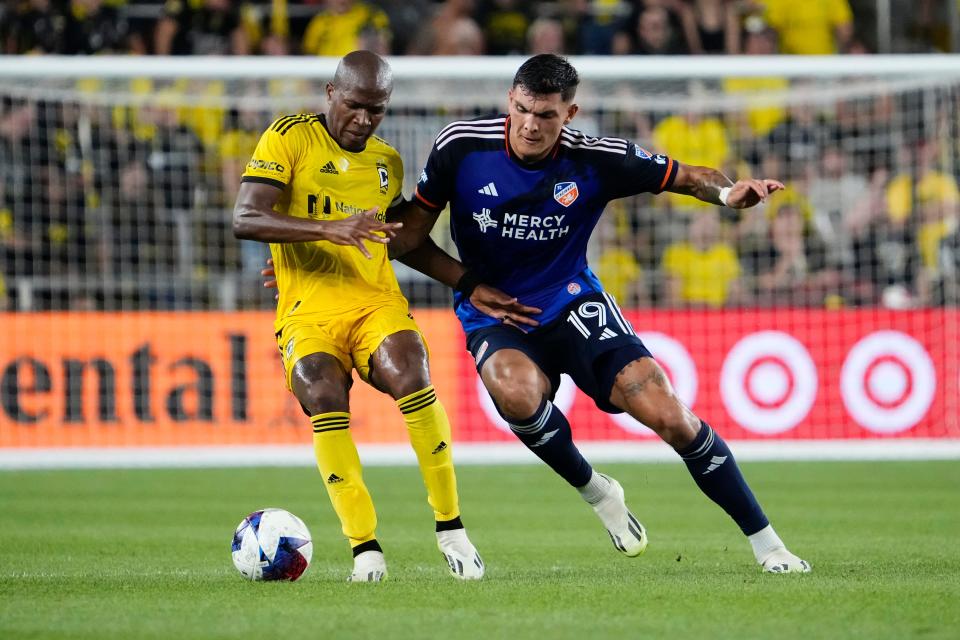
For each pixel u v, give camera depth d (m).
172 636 13.35
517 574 19.08
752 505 18.61
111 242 48.06
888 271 49.81
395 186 19.45
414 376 18.00
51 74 38.81
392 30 55.53
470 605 15.27
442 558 21.64
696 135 52.22
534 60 18.00
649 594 16.03
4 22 52.97
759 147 52.31
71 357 42.06
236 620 14.27
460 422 43.16
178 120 49.19
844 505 30.06
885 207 50.38
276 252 19.25
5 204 47.31
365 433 43.00
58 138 47.88
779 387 43.03
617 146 19.08
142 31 54.16
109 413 42.16
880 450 42.06
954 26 58.97
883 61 39.75
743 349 43.03
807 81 50.59
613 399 18.69
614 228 50.22
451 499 18.27
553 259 19.59
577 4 55.88
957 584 16.88
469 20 55.06
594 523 27.19
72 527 26.50
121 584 17.59
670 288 50.19
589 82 49.81
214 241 49.12
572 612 14.72
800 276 49.97
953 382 42.81
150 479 36.75
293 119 18.75
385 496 32.59
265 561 17.55
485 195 18.98
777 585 16.83
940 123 49.22
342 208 18.86
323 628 13.72
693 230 50.34
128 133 48.59
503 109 48.50
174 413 42.38
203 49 53.81
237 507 30.22
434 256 19.89
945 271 47.22
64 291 47.19
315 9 55.94
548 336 19.52
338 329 18.70
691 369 43.00
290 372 18.44
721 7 55.00
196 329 42.47
